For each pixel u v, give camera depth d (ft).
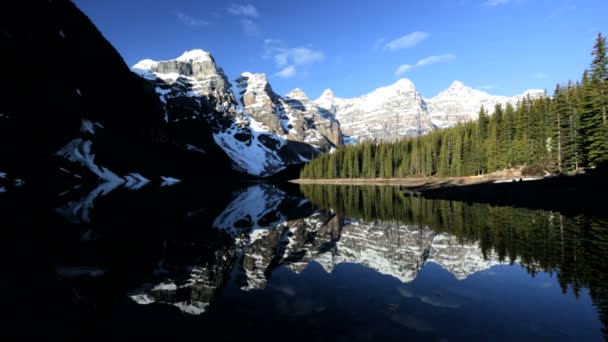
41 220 92.84
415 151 416.05
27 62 248.52
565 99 211.82
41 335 27.91
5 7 245.86
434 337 30.68
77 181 258.37
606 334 31.63
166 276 51.16
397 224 109.91
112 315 35.29
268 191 328.49
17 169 205.57
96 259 56.85
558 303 39.65
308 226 109.70
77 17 397.19
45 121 254.88
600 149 170.60
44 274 44.45
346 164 548.72
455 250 70.13
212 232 94.32
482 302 40.83
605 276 47.73
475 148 297.53
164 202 177.17
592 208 109.09
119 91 446.60
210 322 34.01
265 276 53.11
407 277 52.47
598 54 189.06
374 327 33.17
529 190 156.56
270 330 32.22
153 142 499.51
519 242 72.13
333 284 48.83
